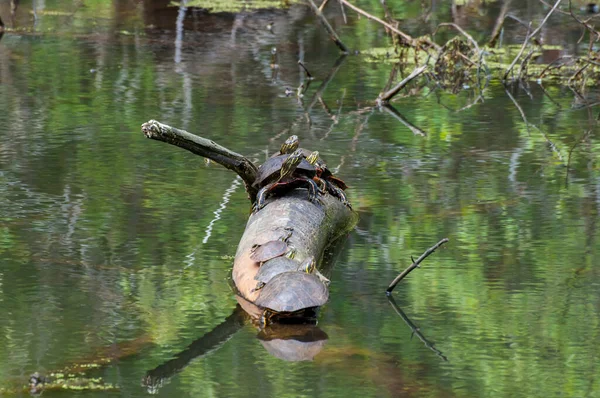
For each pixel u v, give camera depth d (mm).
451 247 9875
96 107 15867
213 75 18688
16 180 11859
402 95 17781
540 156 13453
